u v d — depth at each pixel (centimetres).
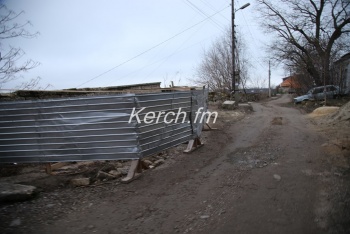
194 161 611
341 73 2006
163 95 579
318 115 1305
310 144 714
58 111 522
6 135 552
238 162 586
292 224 316
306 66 2353
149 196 426
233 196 406
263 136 853
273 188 429
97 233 322
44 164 597
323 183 438
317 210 347
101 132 517
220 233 307
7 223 348
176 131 643
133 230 326
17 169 577
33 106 529
